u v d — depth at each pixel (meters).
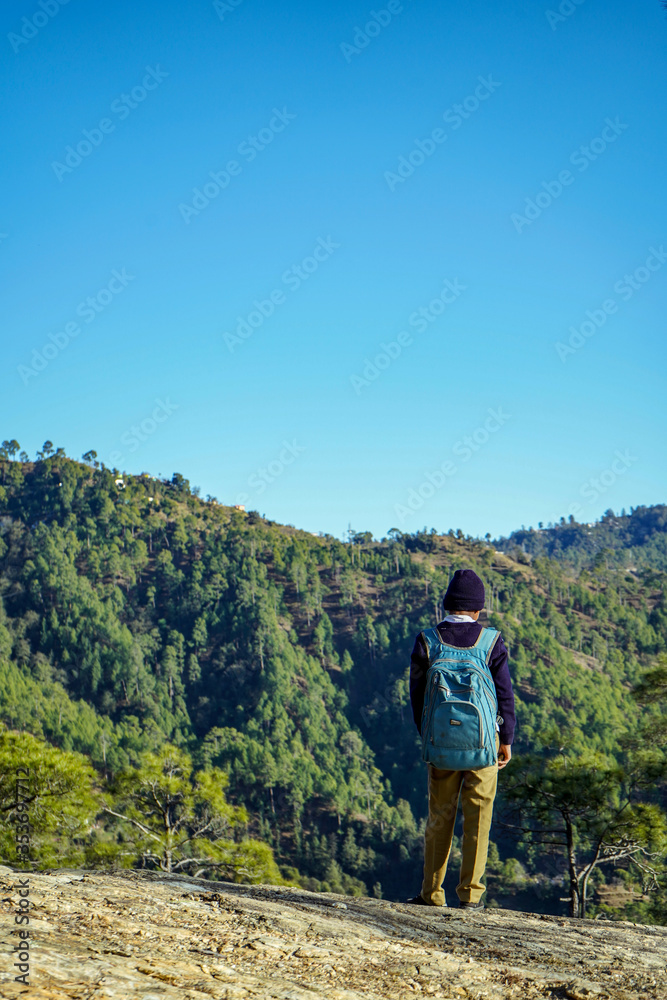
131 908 2.08
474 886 3.11
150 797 12.53
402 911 2.71
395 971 1.81
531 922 2.74
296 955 1.86
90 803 9.88
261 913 2.24
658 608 149.25
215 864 12.09
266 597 144.88
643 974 1.91
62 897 2.10
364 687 133.25
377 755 117.31
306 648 139.38
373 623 144.38
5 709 103.31
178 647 134.25
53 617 133.38
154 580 154.50
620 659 131.50
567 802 10.50
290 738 111.50
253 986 1.56
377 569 165.62
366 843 91.62
